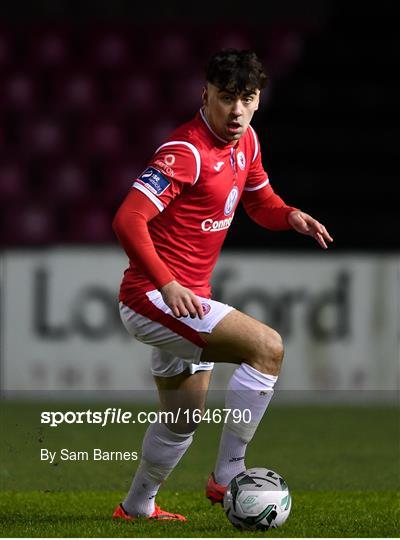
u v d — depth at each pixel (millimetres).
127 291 15617
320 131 49281
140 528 15172
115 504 18391
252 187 17062
